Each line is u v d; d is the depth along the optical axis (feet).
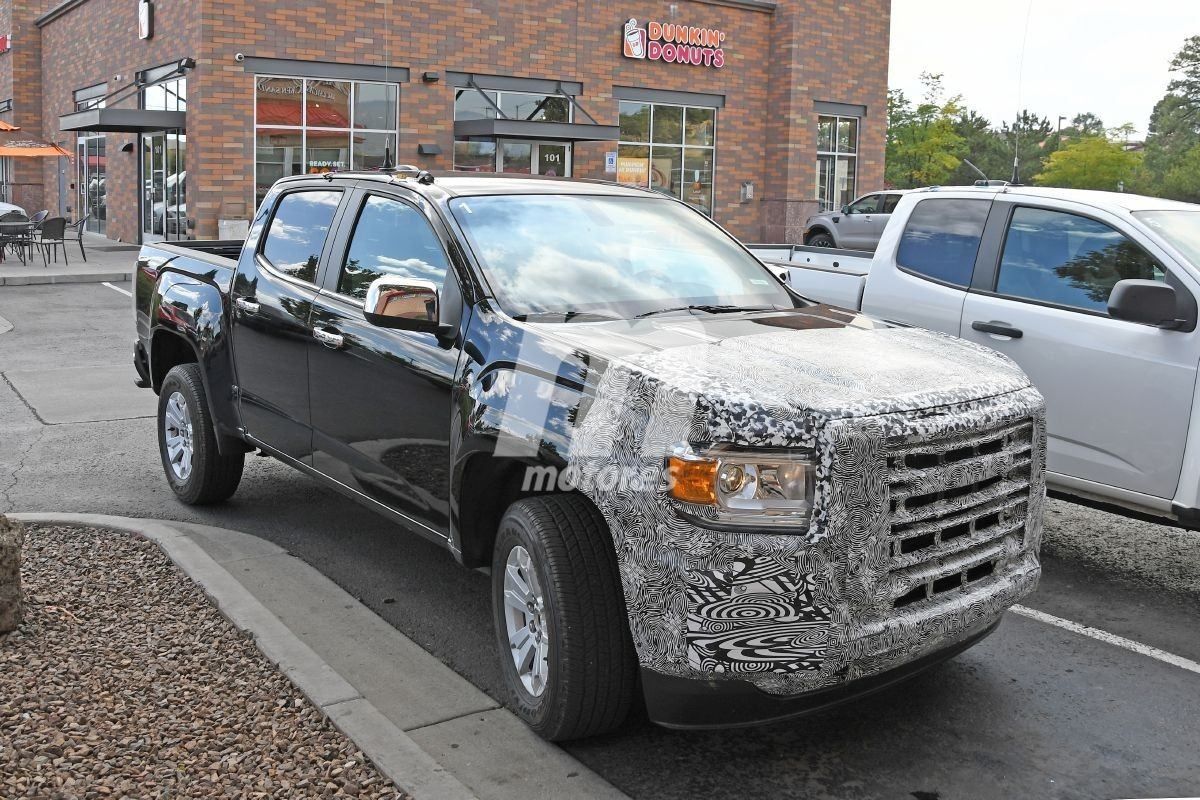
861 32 99.19
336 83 75.31
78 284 64.80
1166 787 12.22
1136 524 22.62
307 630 15.74
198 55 71.10
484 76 81.00
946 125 183.52
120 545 18.88
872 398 11.50
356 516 21.76
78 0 97.91
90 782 11.20
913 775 12.41
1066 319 19.52
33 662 13.97
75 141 105.70
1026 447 12.84
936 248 22.61
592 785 11.80
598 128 80.64
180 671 13.94
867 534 11.14
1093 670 15.35
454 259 15.08
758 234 98.27
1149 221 19.38
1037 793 12.07
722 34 92.73
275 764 11.73
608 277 15.48
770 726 13.52
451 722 13.15
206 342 20.52
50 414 30.66
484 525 14.51
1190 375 17.58
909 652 11.56
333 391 16.97
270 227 19.75
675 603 11.03
